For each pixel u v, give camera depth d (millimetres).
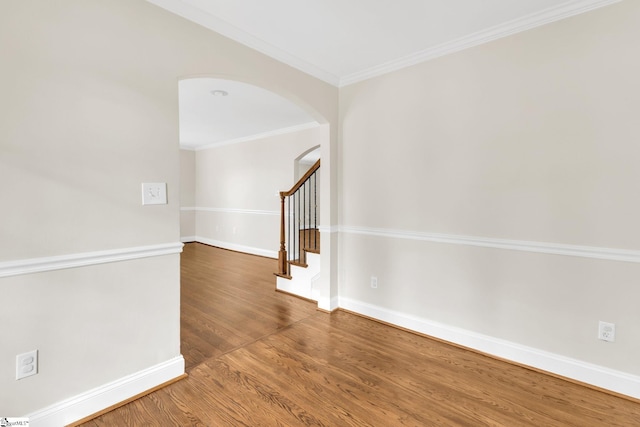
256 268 4848
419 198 2576
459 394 1827
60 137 1491
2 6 1328
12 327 1389
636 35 1709
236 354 2264
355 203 2996
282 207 3777
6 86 1344
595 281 1873
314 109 2816
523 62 2062
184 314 2998
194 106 3979
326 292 3088
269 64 2400
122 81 1682
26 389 1430
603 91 1809
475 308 2328
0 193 1342
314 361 2176
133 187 1743
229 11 1956
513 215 2141
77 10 1524
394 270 2754
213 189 6848
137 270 1786
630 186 1754
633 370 1776
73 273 1556
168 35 1852
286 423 1589
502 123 2160
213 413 1658
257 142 5805
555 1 1857
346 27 2133
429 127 2496
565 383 1938
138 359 1801
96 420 1595
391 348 2373
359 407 1712
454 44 2320
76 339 1572
